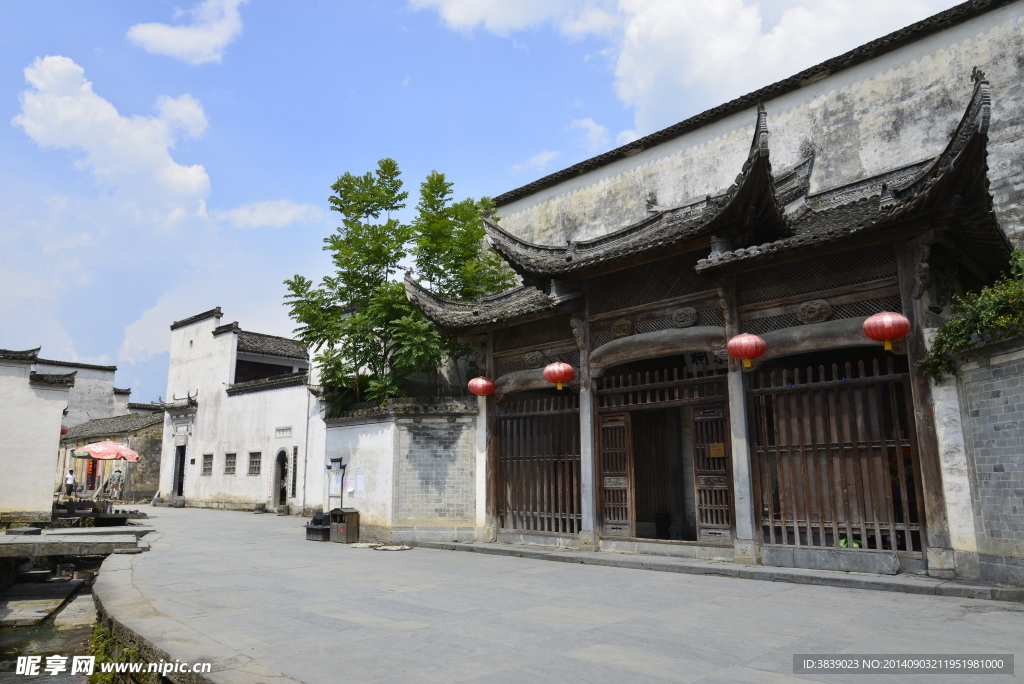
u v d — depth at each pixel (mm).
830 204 14133
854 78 15383
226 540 16266
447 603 8172
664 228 14812
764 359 10953
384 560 12445
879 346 11859
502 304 16031
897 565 9391
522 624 6961
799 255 10289
